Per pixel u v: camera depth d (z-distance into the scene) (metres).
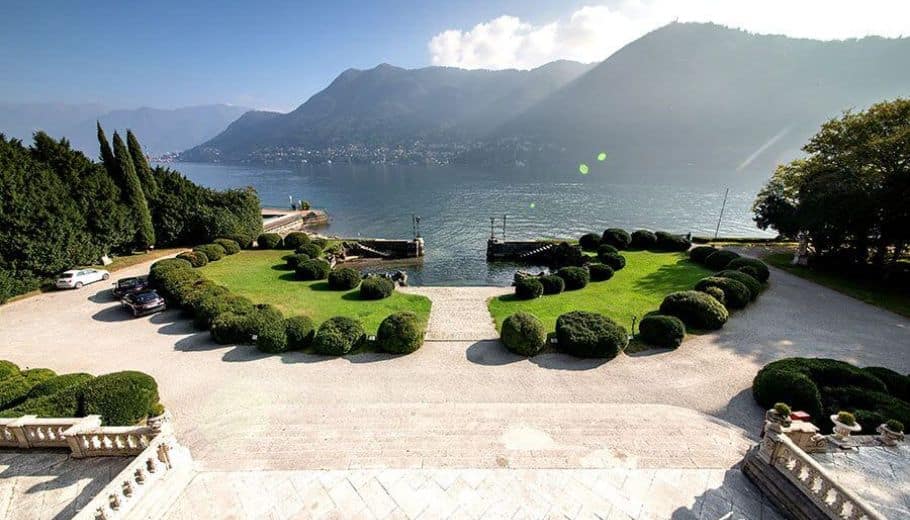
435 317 23.94
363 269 41.97
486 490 10.43
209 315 21.56
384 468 11.29
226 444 12.57
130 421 13.63
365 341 20.08
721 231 63.66
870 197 26.23
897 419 12.17
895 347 19.12
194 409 14.78
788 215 33.69
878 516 8.02
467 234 61.22
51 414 12.80
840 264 30.86
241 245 43.09
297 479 10.92
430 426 13.45
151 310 23.95
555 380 16.66
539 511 9.75
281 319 20.92
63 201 30.22
